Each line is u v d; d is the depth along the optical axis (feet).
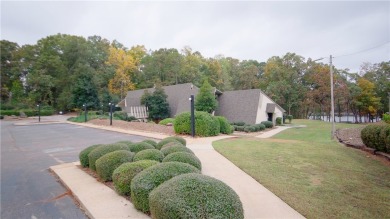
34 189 19.92
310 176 20.80
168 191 11.03
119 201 15.71
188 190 10.77
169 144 24.98
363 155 31.09
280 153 29.86
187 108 93.25
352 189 18.02
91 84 142.72
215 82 188.03
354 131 55.77
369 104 172.14
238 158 26.99
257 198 15.74
